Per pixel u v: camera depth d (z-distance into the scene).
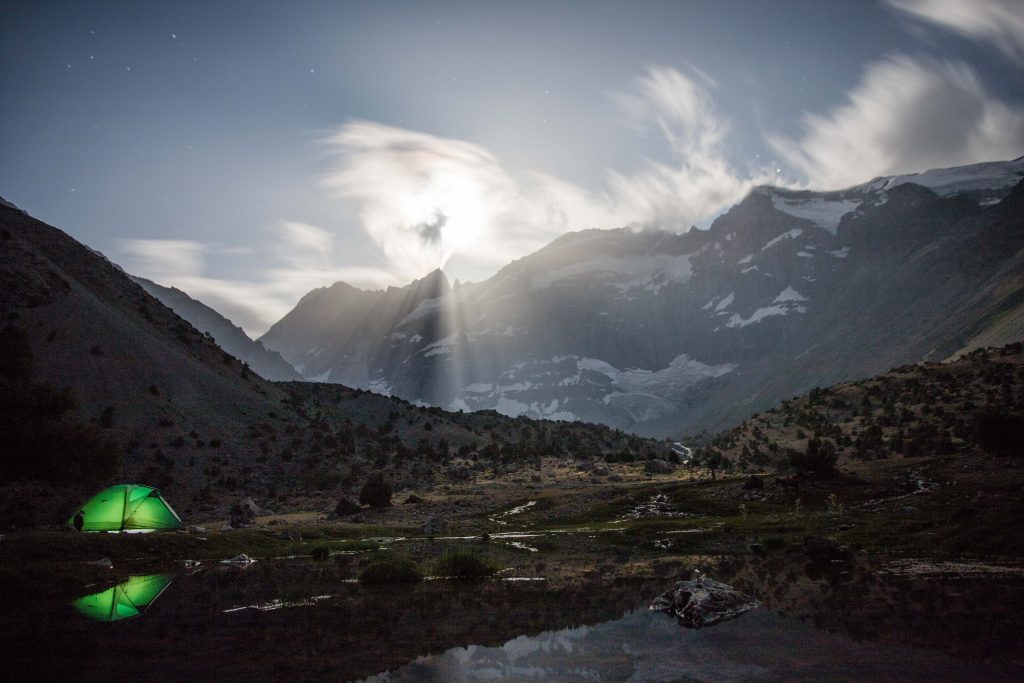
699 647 19.98
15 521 75.81
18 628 24.03
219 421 156.88
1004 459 88.44
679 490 103.31
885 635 21.16
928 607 26.11
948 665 17.25
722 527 70.38
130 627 24.19
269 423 166.62
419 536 77.88
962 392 153.75
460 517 99.69
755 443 171.12
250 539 62.88
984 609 25.48
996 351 191.75
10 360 116.44
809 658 18.25
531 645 20.84
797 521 70.56
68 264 191.00
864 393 187.88
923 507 69.38
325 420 193.25
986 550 46.34
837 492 86.06
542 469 167.00
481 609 27.88
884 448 120.88
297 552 58.34
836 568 40.47
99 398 142.25
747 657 18.55
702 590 27.28
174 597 31.83
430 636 22.41
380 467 155.62
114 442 118.06
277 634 22.80
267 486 129.50
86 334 158.00
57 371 142.75
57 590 34.00
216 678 17.09
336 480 138.00
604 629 23.31
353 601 30.33
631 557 51.62
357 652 20.06
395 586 35.84
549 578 38.88
